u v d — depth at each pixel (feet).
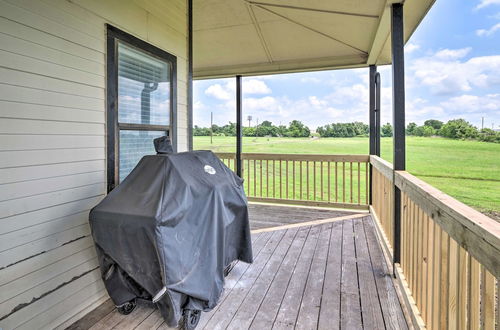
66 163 6.91
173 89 11.11
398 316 7.47
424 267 6.73
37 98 6.23
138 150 9.48
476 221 3.92
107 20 8.00
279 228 14.84
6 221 5.72
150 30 9.75
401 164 9.36
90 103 7.52
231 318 7.42
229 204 7.98
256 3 11.65
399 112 9.38
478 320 4.23
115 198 6.53
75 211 7.14
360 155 17.79
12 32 5.76
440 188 6.42
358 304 8.03
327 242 12.84
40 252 6.37
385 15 10.86
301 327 7.07
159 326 7.07
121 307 7.36
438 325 5.74
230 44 15.85
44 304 6.47
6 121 5.69
